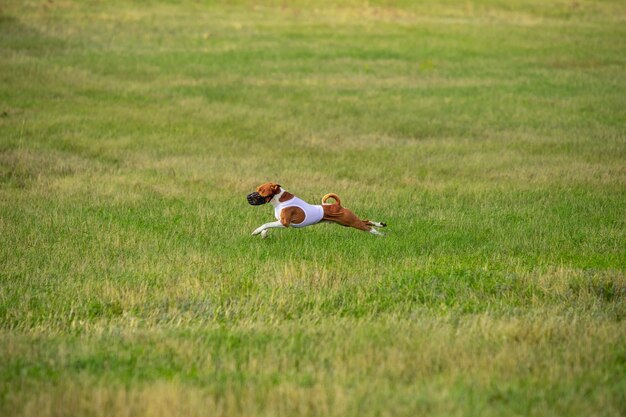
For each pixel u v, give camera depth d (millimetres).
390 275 16578
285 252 18266
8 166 26531
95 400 10242
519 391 10562
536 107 39125
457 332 13055
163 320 14188
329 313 14758
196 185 24859
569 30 63406
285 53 52469
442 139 33188
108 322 14250
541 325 13391
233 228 20156
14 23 57188
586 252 18578
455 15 70688
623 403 10242
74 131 32438
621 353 12148
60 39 53656
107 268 17094
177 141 31500
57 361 11805
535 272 16969
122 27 59031
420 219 21219
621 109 38594
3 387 10812
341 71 48000
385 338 12734
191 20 63719
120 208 22031
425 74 47469
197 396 10297
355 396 10336
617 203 22922
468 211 22125
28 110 35781
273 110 38000
